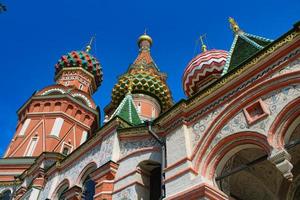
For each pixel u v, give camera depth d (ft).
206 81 66.80
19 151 86.02
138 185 40.70
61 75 115.55
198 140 34.24
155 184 41.47
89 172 48.98
